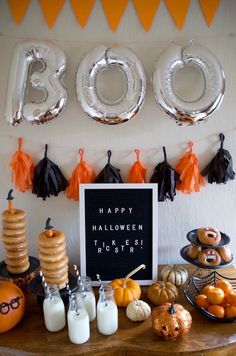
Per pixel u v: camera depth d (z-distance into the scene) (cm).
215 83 108
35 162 127
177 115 109
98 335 100
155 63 113
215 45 118
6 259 117
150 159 127
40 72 110
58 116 122
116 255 121
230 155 125
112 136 125
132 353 97
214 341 96
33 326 103
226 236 122
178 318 96
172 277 119
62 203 130
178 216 133
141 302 106
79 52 118
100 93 119
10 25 116
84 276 115
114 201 119
